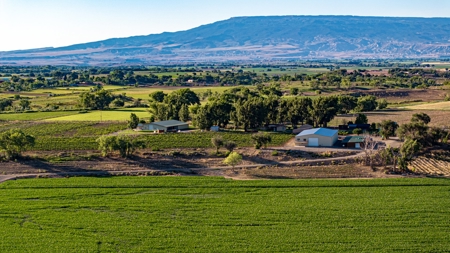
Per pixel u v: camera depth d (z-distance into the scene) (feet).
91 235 228.63
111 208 264.52
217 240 222.07
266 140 407.44
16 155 378.12
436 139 417.69
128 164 362.33
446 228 231.71
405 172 335.47
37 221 246.27
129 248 214.90
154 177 327.26
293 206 264.31
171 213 256.52
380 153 353.92
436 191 288.10
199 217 250.16
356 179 318.04
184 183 311.06
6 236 227.40
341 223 239.30
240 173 340.59
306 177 327.88
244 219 246.47
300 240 220.84
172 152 389.60
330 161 366.02
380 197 277.64
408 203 266.16
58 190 297.74
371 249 211.20
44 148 410.11
